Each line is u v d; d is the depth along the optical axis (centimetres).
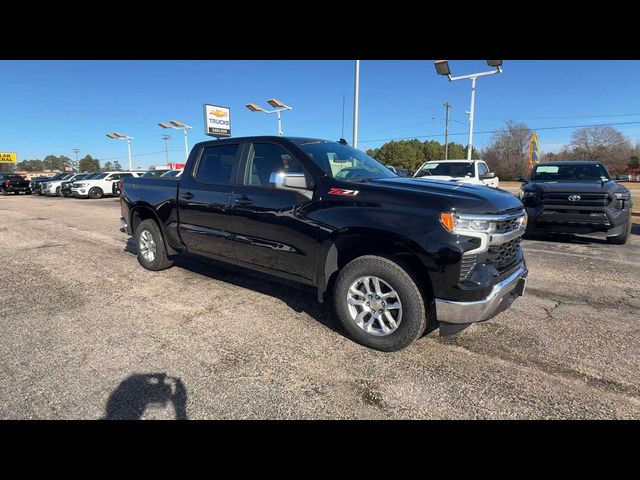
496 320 392
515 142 7081
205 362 308
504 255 332
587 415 246
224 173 453
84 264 616
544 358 316
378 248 337
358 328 337
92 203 1980
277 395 266
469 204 300
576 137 7462
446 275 291
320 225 350
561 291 482
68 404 254
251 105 2286
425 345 339
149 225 556
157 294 470
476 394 268
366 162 438
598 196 721
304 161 379
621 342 344
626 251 714
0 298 455
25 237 878
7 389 270
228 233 437
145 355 319
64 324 380
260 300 450
